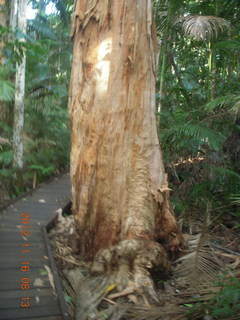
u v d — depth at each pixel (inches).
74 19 166.4
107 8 154.3
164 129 261.0
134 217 155.6
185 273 154.2
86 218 164.4
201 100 281.1
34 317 116.1
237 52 258.4
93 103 157.6
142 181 157.8
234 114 218.1
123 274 143.0
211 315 119.5
